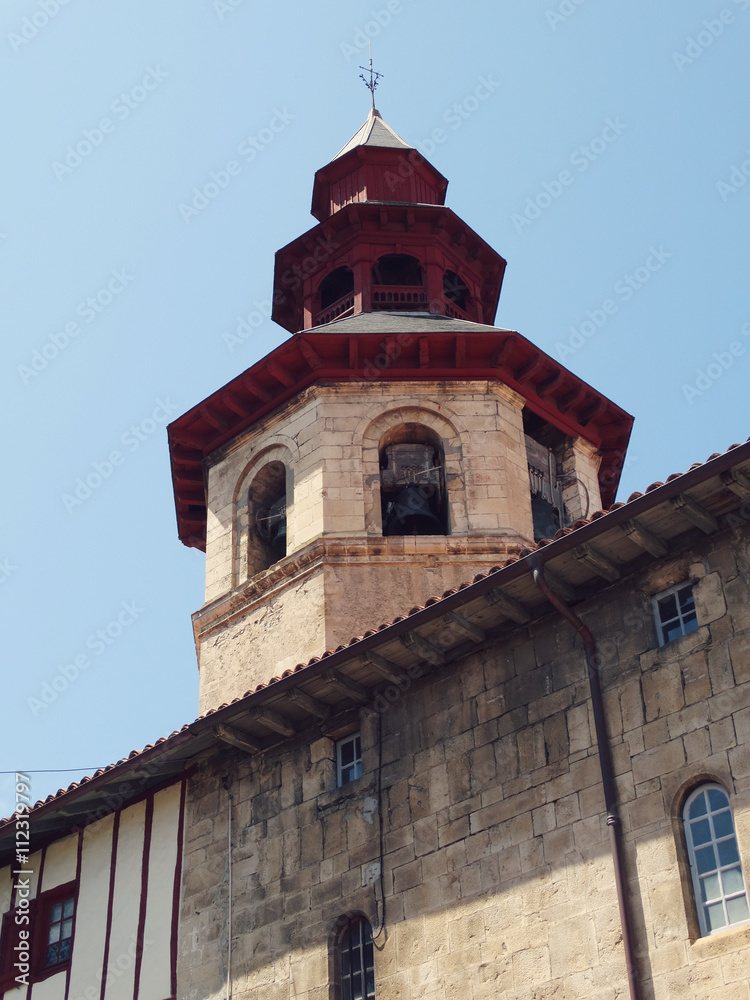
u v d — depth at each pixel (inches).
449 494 1067.9
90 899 907.4
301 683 805.9
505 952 692.7
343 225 1253.1
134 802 925.2
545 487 1139.3
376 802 789.2
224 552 1119.0
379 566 1029.2
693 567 715.4
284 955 786.2
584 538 712.4
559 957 671.8
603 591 749.3
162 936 854.5
